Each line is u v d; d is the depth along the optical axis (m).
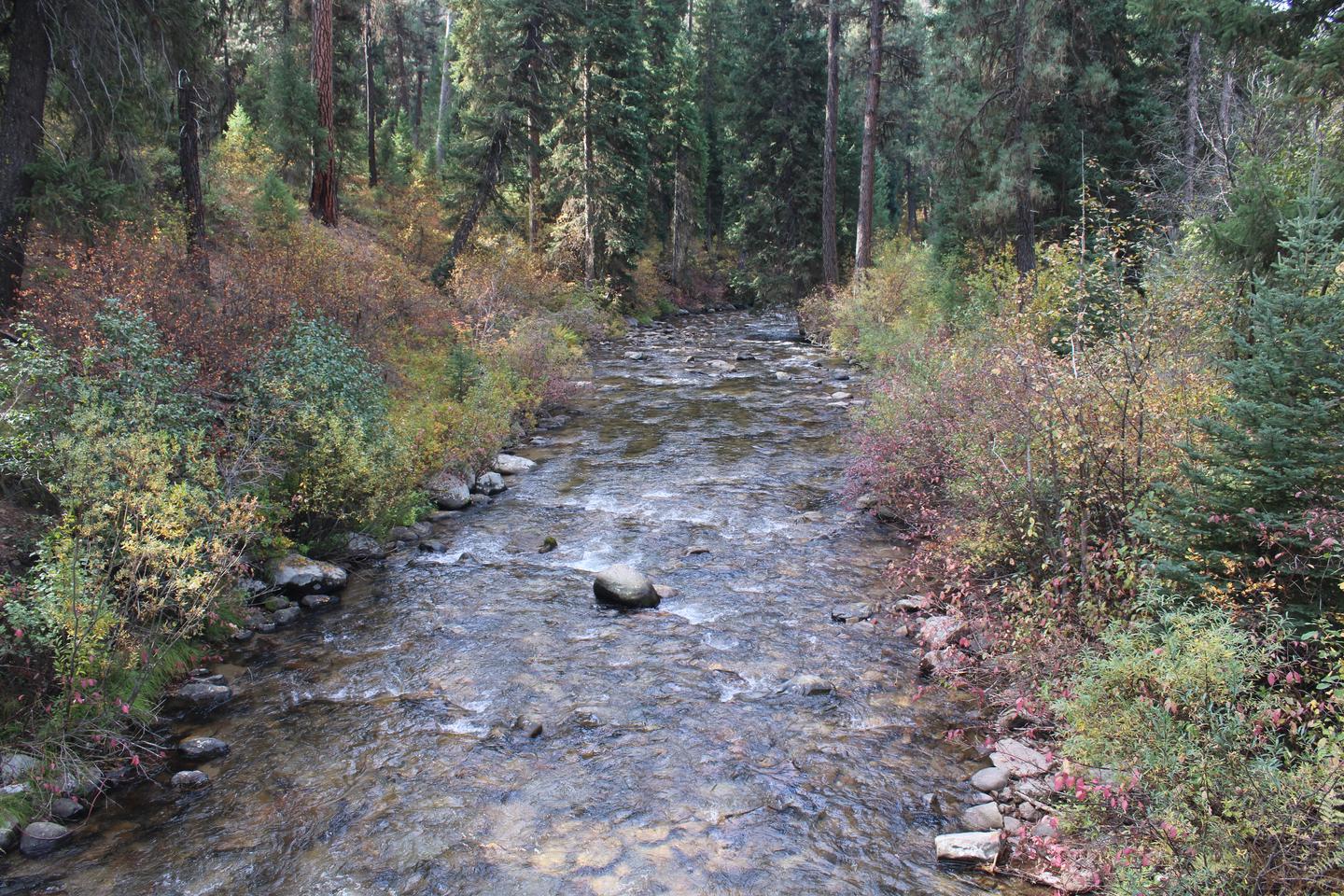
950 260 21.33
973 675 6.66
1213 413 6.07
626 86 33.31
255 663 7.18
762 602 8.42
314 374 9.60
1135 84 22.11
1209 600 4.73
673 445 15.25
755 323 38.88
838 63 31.36
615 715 6.31
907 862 4.64
